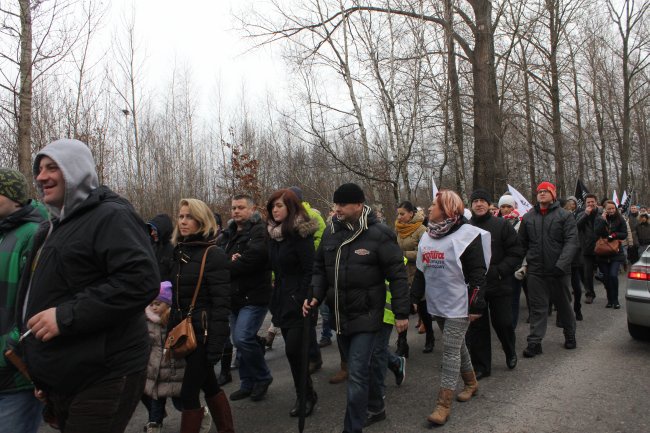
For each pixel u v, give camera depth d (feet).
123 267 7.00
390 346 20.99
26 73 21.08
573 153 82.02
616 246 26.73
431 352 19.75
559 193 56.85
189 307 11.16
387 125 31.71
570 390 14.60
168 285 12.59
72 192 7.21
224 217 46.21
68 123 31.30
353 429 11.12
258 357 14.71
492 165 37.29
